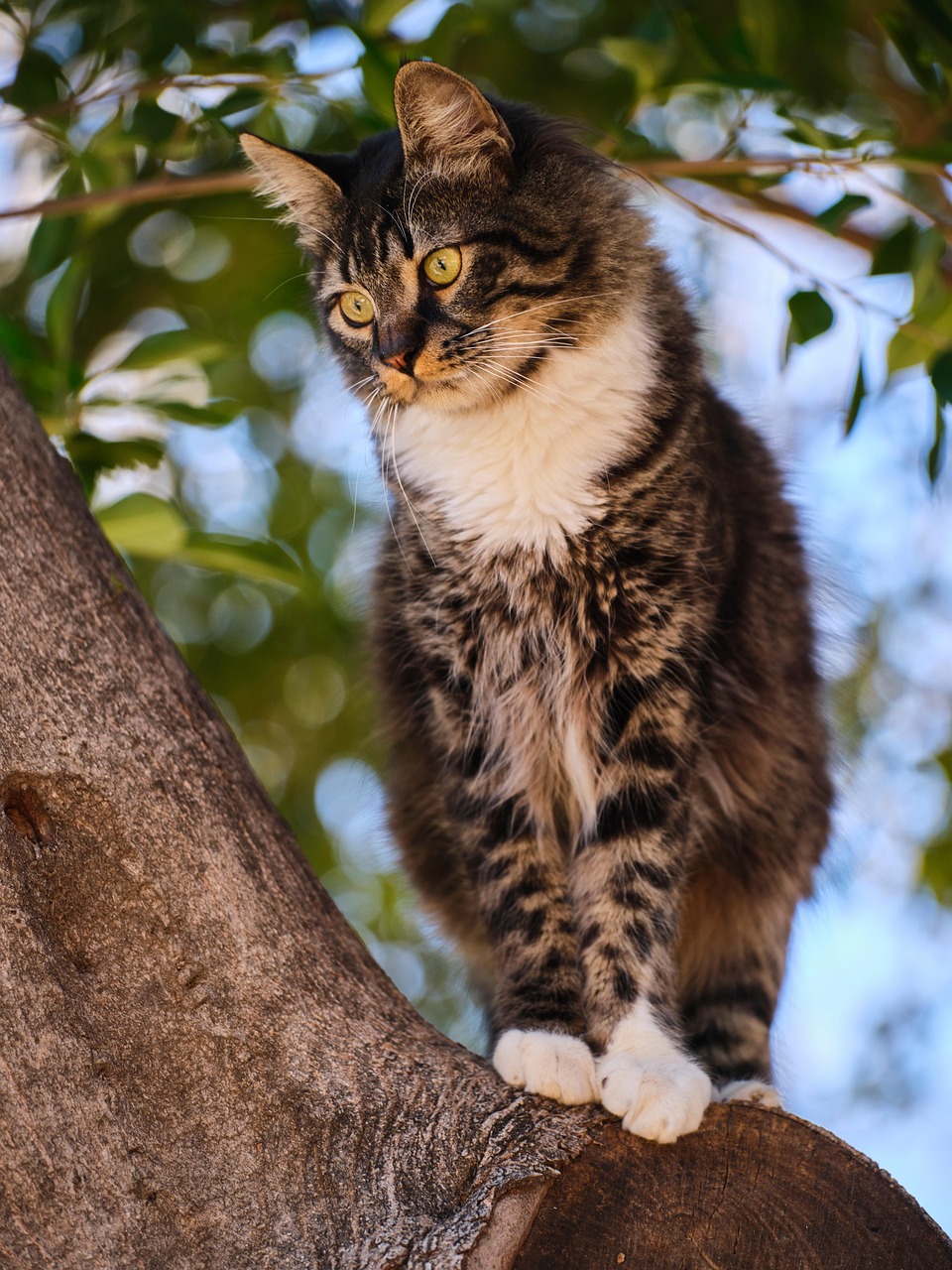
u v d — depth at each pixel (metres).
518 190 3.71
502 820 3.74
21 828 2.57
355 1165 2.45
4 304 6.03
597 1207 2.49
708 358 4.13
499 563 3.66
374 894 6.49
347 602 5.86
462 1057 2.77
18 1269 2.28
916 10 3.99
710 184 4.57
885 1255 2.49
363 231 3.81
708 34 4.38
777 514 4.09
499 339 3.63
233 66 4.29
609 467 3.54
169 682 2.92
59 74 4.46
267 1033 2.57
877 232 5.66
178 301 6.59
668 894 3.54
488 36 5.99
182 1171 2.40
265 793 3.02
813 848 4.27
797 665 4.12
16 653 2.68
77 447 4.10
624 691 3.63
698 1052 4.02
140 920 2.59
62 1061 2.40
